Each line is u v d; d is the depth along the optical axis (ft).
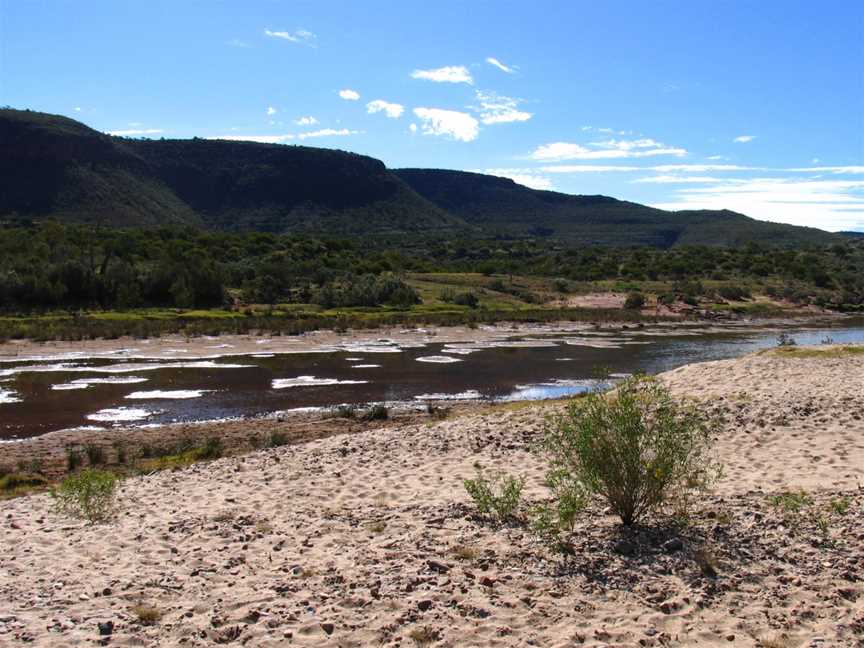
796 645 17.52
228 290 210.79
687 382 68.44
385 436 51.44
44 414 73.97
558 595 20.62
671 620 18.94
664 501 28.43
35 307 173.37
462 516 28.91
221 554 25.48
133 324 147.43
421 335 153.79
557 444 30.37
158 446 57.88
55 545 27.58
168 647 18.12
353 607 20.29
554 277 297.53
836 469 34.88
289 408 78.28
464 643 18.02
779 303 244.42
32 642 18.34
